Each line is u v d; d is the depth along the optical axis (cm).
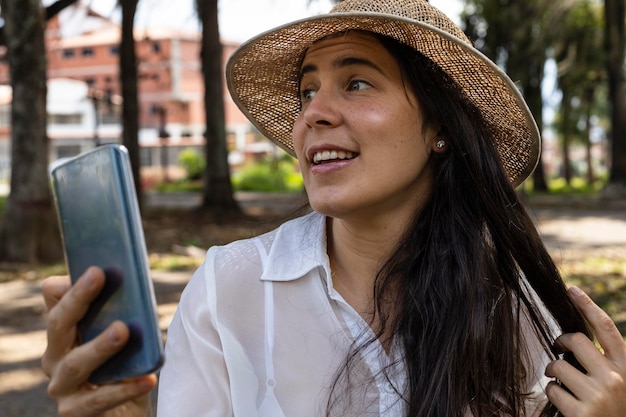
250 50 167
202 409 139
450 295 142
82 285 90
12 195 988
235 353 138
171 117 4325
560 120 3481
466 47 143
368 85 145
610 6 2184
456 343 137
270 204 2045
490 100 162
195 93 4372
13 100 987
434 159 152
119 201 92
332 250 153
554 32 2427
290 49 164
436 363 135
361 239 148
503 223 152
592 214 1694
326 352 137
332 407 133
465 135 150
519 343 149
